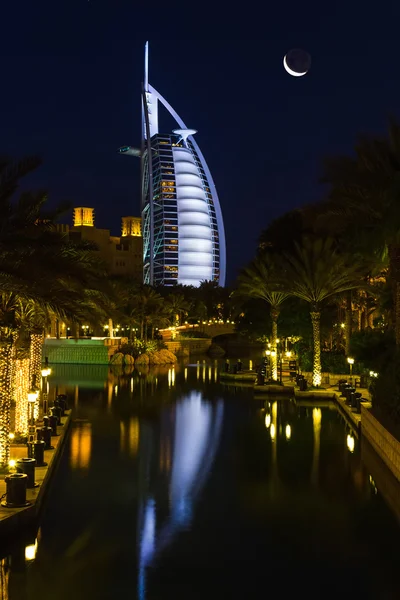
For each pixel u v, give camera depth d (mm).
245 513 16812
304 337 58344
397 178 24984
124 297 79312
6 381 18156
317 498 18250
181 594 11867
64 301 18516
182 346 106938
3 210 16797
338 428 30188
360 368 43719
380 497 18312
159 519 16312
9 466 18031
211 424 31641
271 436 28125
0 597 11664
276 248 57281
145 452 24797
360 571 13016
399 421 23109
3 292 18125
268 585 12297
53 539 14750
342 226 37094
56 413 30203
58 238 18078
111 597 11703
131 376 63000
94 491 18938
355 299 48219
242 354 116250
